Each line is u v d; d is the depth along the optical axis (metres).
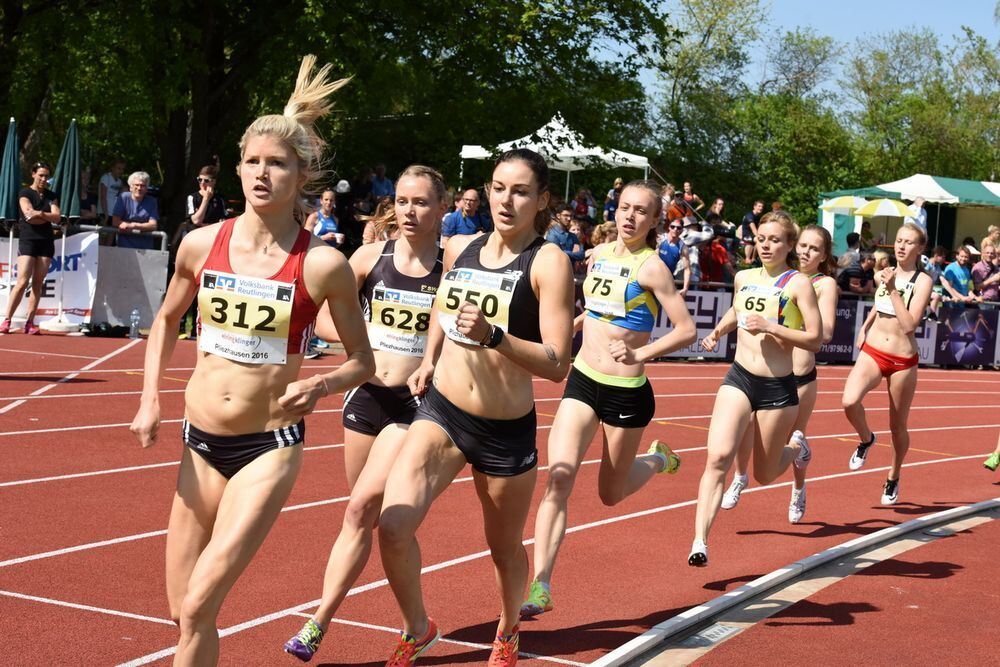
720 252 17.91
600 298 5.43
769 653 4.87
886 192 28.25
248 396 3.43
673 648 4.86
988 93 49.62
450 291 4.07
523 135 22.20
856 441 11.49
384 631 4.80
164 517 6.54
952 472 10.08
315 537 6.29
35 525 6.16
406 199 4.75
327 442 9.09
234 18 20.23
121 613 4.83
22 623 4.62
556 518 4.99
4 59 19.94
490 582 5.67
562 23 20.81
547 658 4.63
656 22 21.80
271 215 3.46
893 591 5.96
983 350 20.44
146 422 3.51
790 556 6.64
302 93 3.55
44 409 9.52
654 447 5.97
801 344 6.24
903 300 8.02
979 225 30.61
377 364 4.77
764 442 6.42
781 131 43.78
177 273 3.57
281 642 4.61
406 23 19.86
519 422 4.02
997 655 5.01
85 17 19.80
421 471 3.97
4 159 14.04
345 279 3.49
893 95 48.78
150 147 30.45
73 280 14.18
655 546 6.70
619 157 23.92
